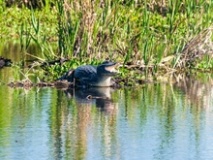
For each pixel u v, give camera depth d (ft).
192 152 84.89
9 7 198.70
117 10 135.13
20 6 199.52
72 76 124.77
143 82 127.34
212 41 142.61
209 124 96.73
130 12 143.64
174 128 94.73
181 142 88.58
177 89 120.98
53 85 122.83
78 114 101.50
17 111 102.83
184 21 142.72
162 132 92.73
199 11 140.46
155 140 89.40
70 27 133.18
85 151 84.94
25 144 87.30
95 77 122.83
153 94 116.47
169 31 138.82
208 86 124.16
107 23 134.72
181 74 135.74
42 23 181.98
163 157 83.25
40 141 88.58
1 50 158.81
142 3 158.30
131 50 133.18
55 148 85.81
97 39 134.62
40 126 94.99
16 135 90.79
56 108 104.99
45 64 135.33
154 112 103.24
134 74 131.44
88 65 125.29
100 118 99.40
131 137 90.53
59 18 133.90
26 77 122.42
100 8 134.31
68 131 92.73
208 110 104.88
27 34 143.13
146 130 93.66
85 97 113.39
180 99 112.47
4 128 93.97
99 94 116.06
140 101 110.73
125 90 120.06
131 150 85.51
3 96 112.98
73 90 119.55
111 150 85.40
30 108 104.73
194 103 109.60
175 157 83.25
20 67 138.00
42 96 113.60
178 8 138.10
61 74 130.31
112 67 122.31
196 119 99.40
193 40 139.64
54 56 135.74
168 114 102.17
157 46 138.00
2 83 123.34
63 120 98.02
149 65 134.00
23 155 83.35
